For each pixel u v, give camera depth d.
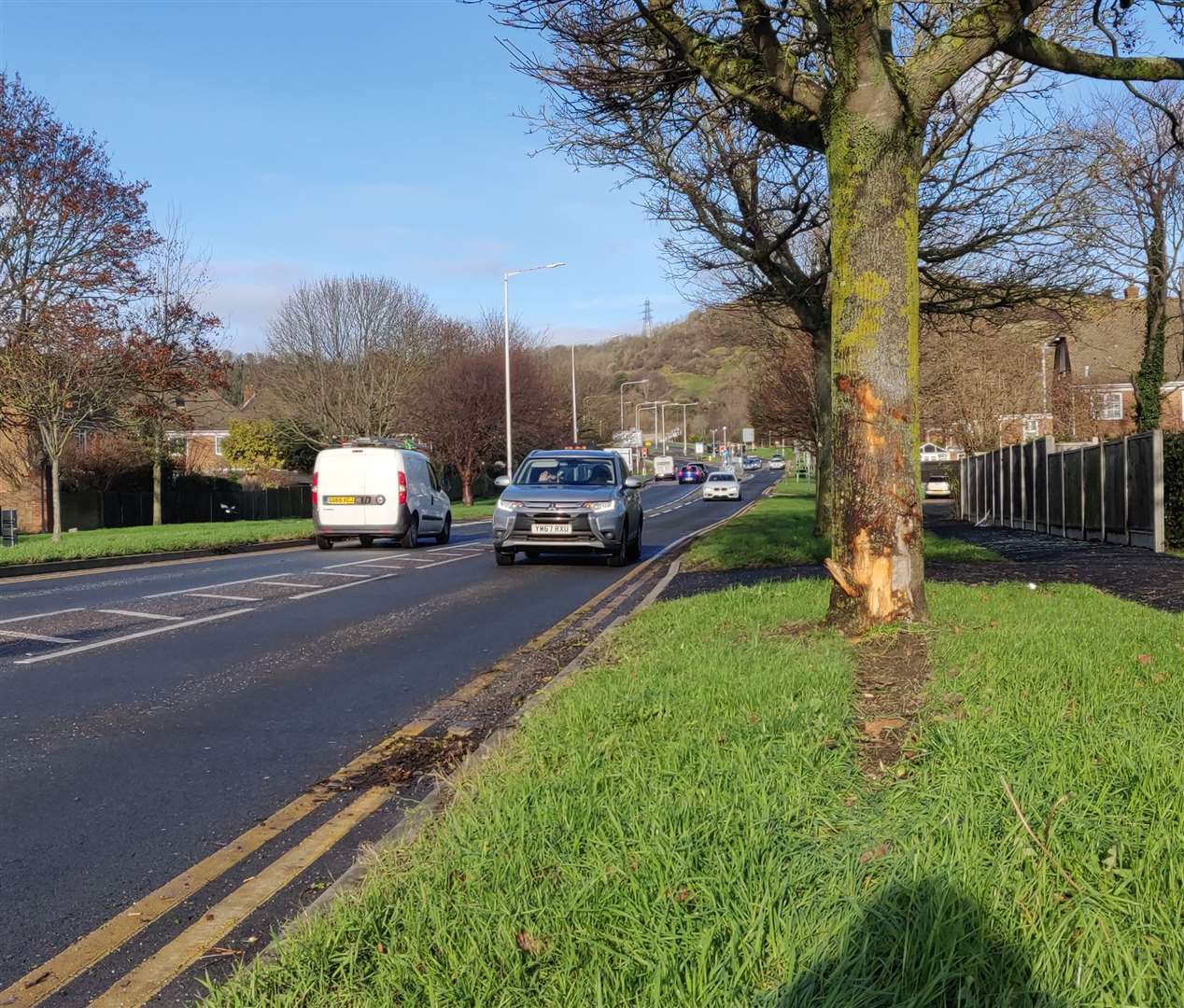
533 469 17.17
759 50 7.15
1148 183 22.59
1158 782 3.45
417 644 8.91
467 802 3.79
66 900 3.61
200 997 2.86
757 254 15.17
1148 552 15.47
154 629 9.66
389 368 46.28
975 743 3.99
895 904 2.65
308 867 3.87
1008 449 26.09
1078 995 2.29
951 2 7.12
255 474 52.69
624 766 4.02
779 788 3.61
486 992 2.46
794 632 7.12
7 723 6.10
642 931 2.65
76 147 26.00
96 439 38.50
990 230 14.89
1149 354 28.92
